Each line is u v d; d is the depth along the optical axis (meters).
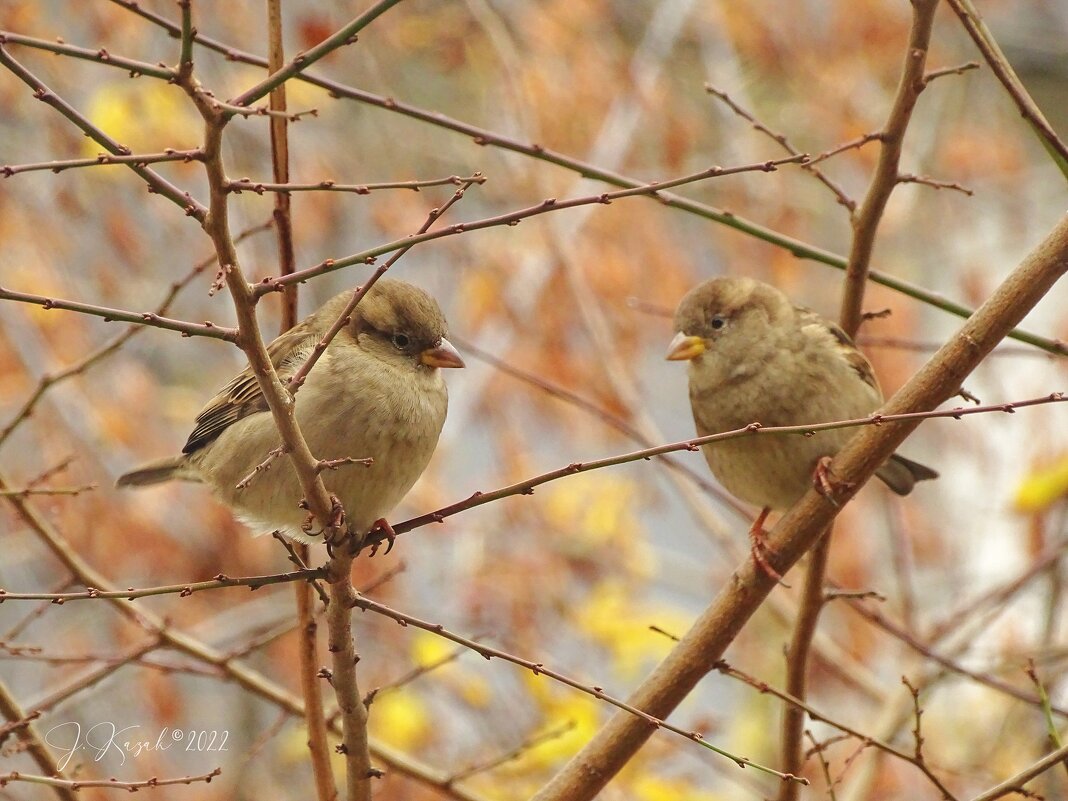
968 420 13.95
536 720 11.41
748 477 8.70
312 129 13.45
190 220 13.04
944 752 11.69
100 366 12.54
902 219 14.12
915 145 14.58
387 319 7.48
